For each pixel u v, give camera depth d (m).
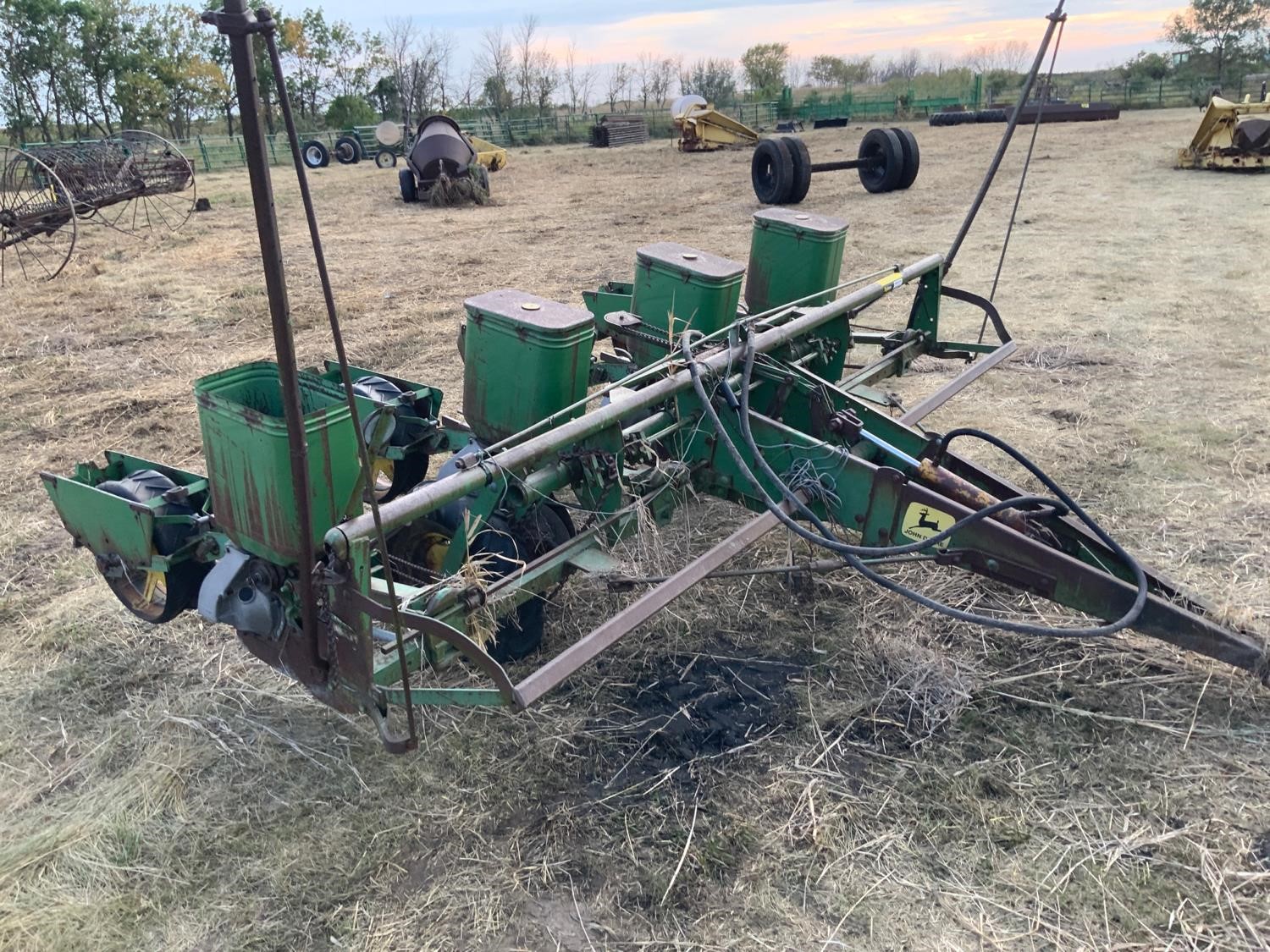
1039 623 4.16
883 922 2.80
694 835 3.13
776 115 48.56
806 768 3.40
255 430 2.88
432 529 4.06
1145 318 8.76
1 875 3.03
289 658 3.26
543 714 3.71
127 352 9.10
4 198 14.22
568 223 16.53
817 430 4.29
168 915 2.89
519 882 2.97
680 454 4.31
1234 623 3.60
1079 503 5.23
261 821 3.23
